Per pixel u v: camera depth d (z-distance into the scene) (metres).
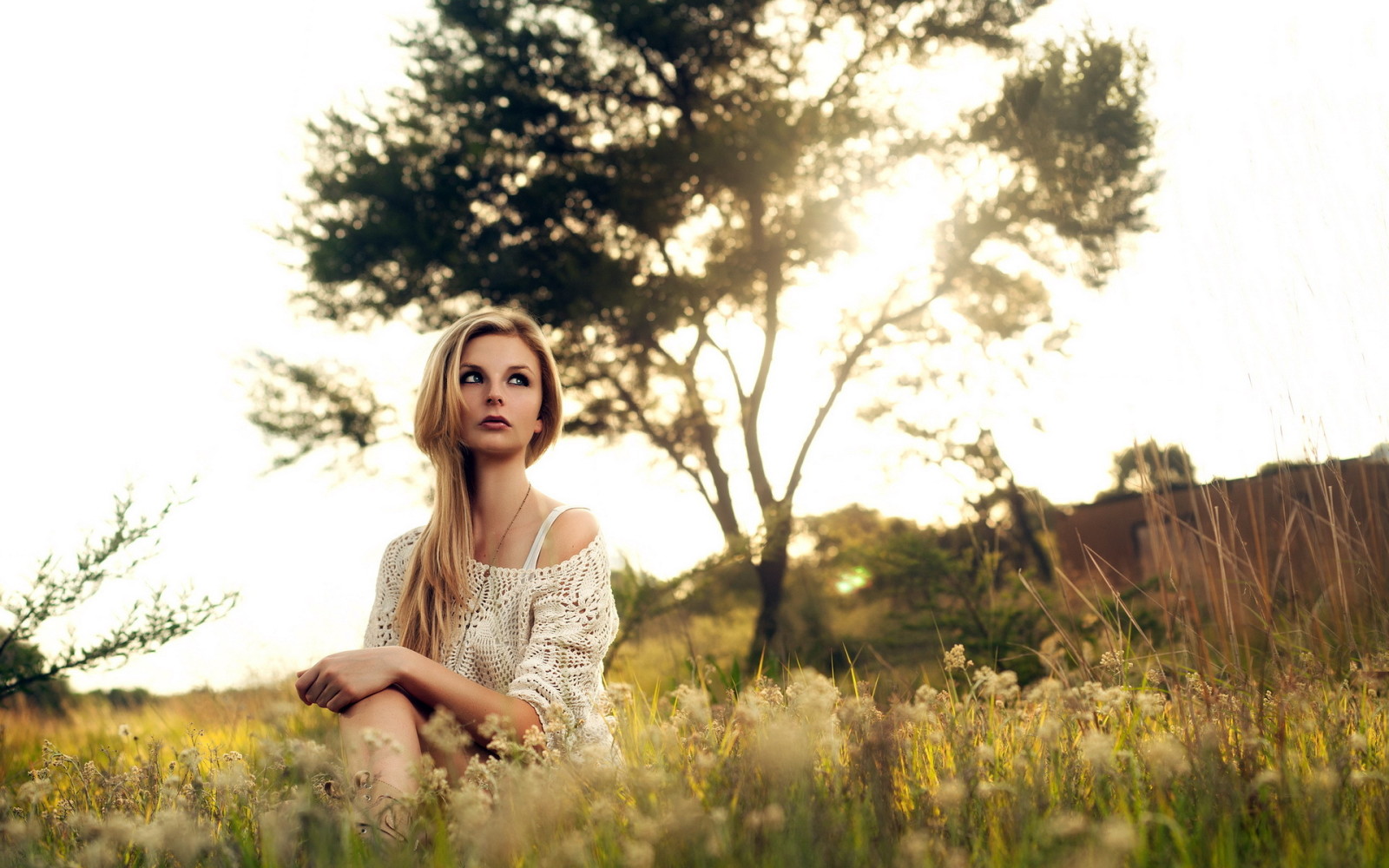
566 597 2.06
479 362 2.20
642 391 14.48
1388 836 1.22
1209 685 1.76
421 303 13.50
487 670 2.07
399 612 2.20
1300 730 1.64
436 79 13.00
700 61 13.23
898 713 1.53
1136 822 1.20
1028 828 1.20
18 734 3.53
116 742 3.03
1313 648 2.14
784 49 13.62
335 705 1.73
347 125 12.99
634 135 13.76
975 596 5.71
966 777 1.38
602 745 1.68
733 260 13.39
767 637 7.16
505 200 13.21
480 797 1.28
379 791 1.48
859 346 14.41
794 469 14.82
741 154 12.62
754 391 15.07
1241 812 1.26
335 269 12.89
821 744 1.47
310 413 13.54
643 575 6.74
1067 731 1.61
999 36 12.41
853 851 1.13
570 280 12.54
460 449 2.24
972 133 12.28
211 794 1.58
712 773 1.41
